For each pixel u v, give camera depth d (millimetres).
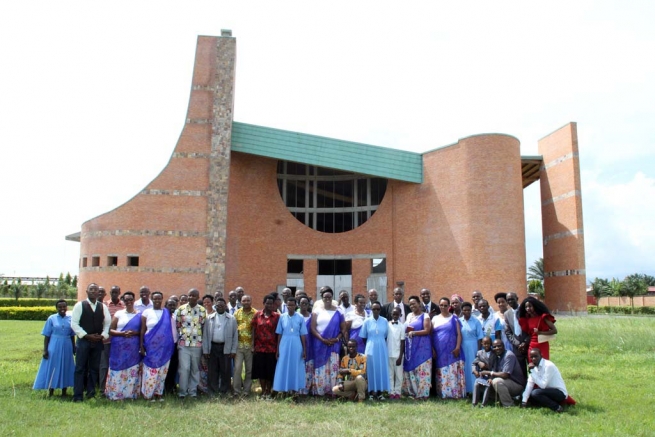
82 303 9961
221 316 10633
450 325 10508
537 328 9641
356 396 10133
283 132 28859
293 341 10219
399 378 10406
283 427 7949
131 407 9047
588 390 10695
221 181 27500
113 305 11414
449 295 27781
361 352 10672
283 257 30719
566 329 20031
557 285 32625
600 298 67125
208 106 28078
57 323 10305
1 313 33000
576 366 13945
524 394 9359
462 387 10375
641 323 21609
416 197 30188
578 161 31266
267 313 10688
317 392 10438
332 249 31234
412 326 10633
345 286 31219
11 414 8438
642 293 61562
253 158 30578
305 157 28812
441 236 28641
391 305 11516
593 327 20016
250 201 30141
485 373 9617
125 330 10070
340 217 32625
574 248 30828
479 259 26906
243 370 12703
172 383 10758
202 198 27391
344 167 29109
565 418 8469
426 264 29078
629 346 17016
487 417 8531
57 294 67000
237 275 29109
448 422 8203
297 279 31047
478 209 27312
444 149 29188
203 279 26781
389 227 30828
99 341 10086
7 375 11977
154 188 27344
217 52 28609
